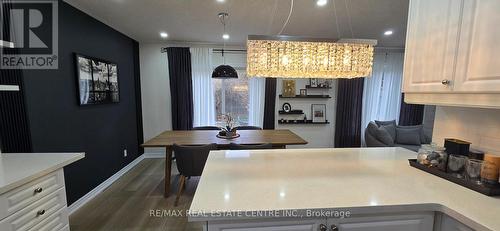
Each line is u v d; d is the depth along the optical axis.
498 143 1.33
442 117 1.72
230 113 5.02
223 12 2.88
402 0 2.50
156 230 2.29
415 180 1.32
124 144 4.05
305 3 2.59
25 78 2.09
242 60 4.88
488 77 1.03
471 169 1.25
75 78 2.75
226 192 1.16
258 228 1.04
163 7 2.72
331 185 1.25
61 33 2.52
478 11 1.05
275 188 1.21
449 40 1.20
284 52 1.50
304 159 1.72
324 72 1.57
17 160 1.60
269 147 2.67
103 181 3.35
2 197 1.19
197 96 4.81
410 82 1.50
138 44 4.64
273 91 4.91
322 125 5.23
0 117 1.95
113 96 3.61
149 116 4.85
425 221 1.10
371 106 5.23
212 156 1.80
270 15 2.98
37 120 2.21
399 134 4.59
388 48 5.07
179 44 4.71
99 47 3.27
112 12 2.90
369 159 1.72
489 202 1.06
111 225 2.37
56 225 1.57
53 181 1.53
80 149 2.84
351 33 3.81
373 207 1.03
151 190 3.24
